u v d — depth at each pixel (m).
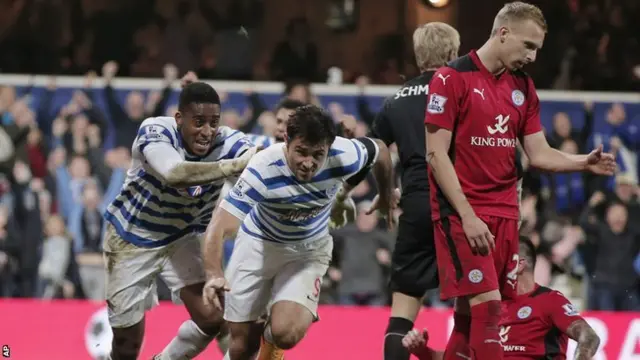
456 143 14.96
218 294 14.58
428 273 16.84
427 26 17.27
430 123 14.79
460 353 15.66
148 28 37.41
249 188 14.94
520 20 14.66
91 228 30.50
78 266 30.16
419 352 16.12
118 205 17.16
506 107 14.95
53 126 31.95
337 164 15.12
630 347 25.58
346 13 39.59
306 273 16.09
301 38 37.19
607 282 30.28
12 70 37.16
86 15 38.06
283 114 18.42
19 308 26.06
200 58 37.06
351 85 32.69
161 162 15.57
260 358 16.48
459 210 14.60
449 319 25.45
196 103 15.83
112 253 17.25
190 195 16.58
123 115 32.03
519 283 17.14
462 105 14.83
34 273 30.02
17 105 31.83
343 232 28.81
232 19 38.66
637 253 30.61
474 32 39.09
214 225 14.92
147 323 25.33
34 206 30.41
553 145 32.38
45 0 37.97
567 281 30.14
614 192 31.36
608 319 25.75
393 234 28.77
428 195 16.66
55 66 37.28
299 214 15.44
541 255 30.22
